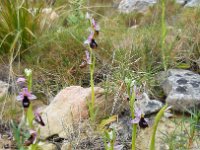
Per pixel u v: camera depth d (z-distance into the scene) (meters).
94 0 1.86
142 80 1.17
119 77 1.18
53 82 1.24
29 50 1.36
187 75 1.21
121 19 1.67
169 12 1.65
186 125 1.08
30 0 1.51
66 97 1.13
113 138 0.89
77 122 1.09
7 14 1.36
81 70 1.25
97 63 1.28
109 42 1.36
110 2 1.87
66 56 1.29
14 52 1.35
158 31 1.41
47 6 1.53
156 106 1.12
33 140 0.87
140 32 1.41
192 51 1.29
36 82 1.24
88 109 1.11
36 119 0.87
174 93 1.13
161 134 1.06
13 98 1.17
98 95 1.13
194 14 1.50
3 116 1.13
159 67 1.26
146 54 1.28
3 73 1.29
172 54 1.29
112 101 1.14
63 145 1.03
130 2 1.75
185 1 1.73
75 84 1.23
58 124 1.08
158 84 1.21
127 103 1.12
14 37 1.35
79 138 1.04
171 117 1.11
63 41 1.34
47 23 1.46
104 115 1.12
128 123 1.09
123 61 1.24
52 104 1.13
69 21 1.52
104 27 1.51
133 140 0.93
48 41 1.35
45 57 1.32
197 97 1.11
